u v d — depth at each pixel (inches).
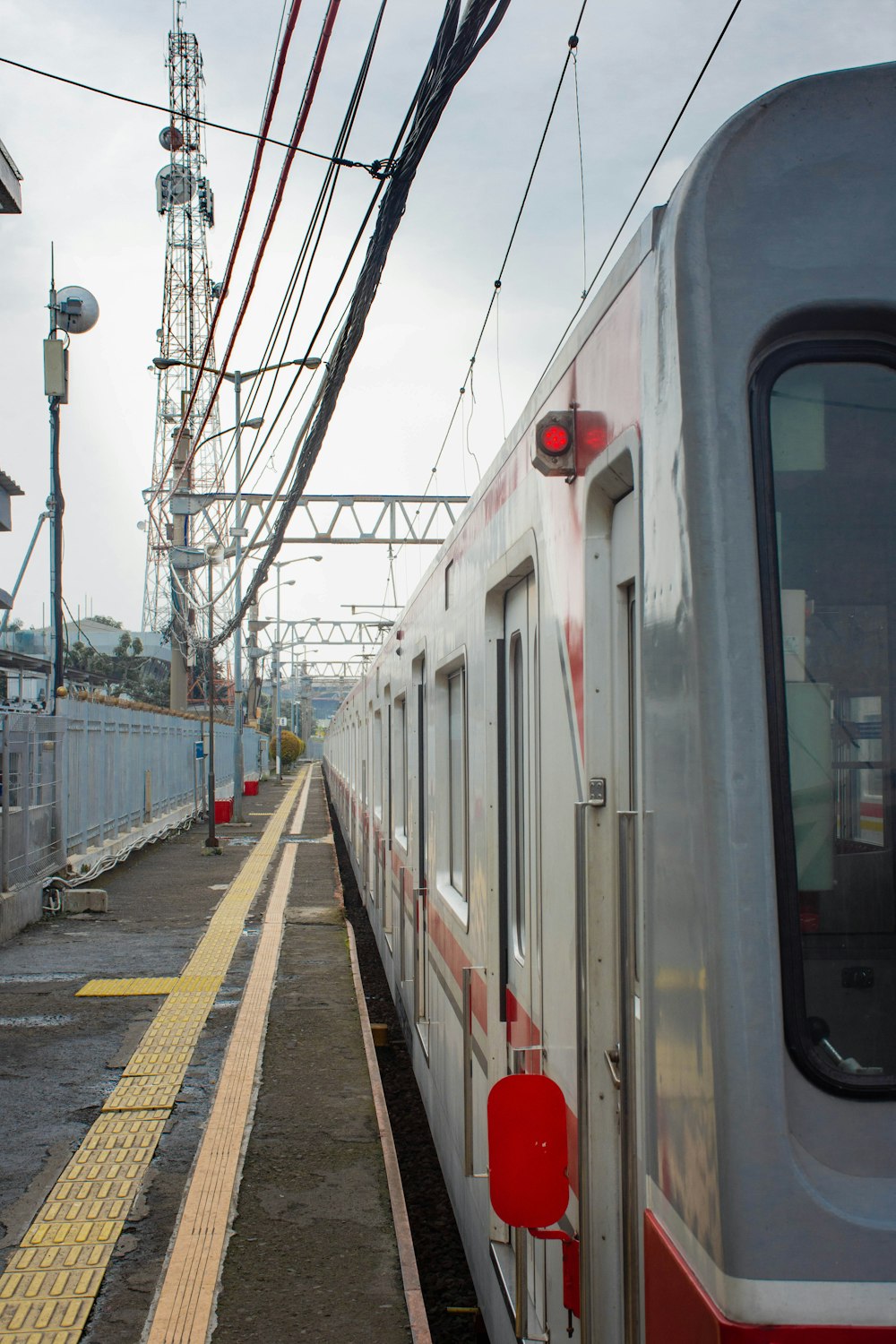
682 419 74.2
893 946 72.2
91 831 651.5
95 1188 202.4
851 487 74.3
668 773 77.8
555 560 116.7
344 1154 219.6
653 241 81.7
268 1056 289.6
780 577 73.9
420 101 171.0
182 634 1157.1
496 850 156.7
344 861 900.0
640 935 86.7
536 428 110.1
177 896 588.1
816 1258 67.4
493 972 158.4
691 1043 73.2
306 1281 167.0
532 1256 133.6
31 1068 279.3
